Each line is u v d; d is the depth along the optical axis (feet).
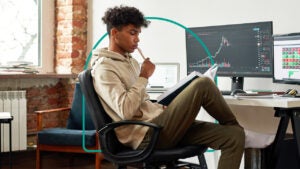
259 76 10.19
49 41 16.52
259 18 11.48
